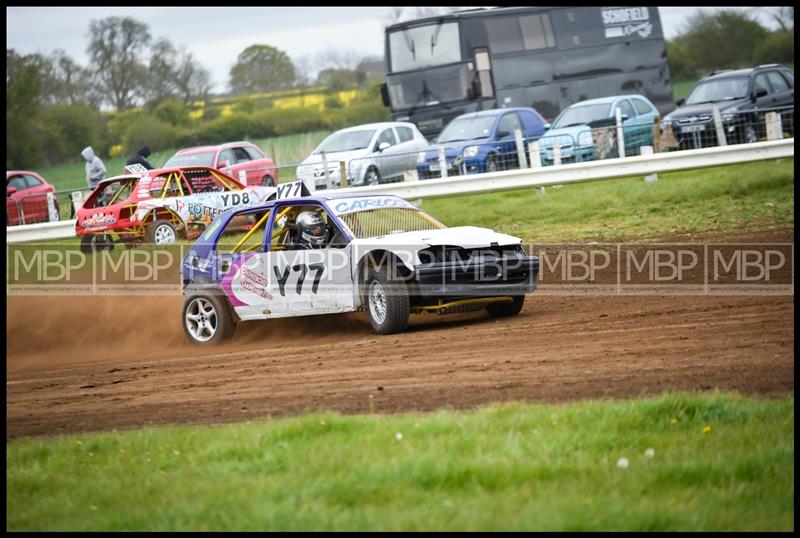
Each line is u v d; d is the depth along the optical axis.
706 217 67.38
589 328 37.41
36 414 32.38
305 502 19.55
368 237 41.00
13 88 195.38
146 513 19.89
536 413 24.30
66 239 77.06
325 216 43.38
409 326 42.22
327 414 25.50
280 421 25.94
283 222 43.41
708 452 21.41
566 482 20.00
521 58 115.44
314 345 40.34
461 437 22.72
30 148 196.75
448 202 80.31
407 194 76.06
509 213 73.94
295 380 32.91
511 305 42.22
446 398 27.83
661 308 41.00
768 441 21.75
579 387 27.88
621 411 24.06
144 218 69.94
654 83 120.88
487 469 20.42
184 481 21.94
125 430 28.20
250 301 43.34
